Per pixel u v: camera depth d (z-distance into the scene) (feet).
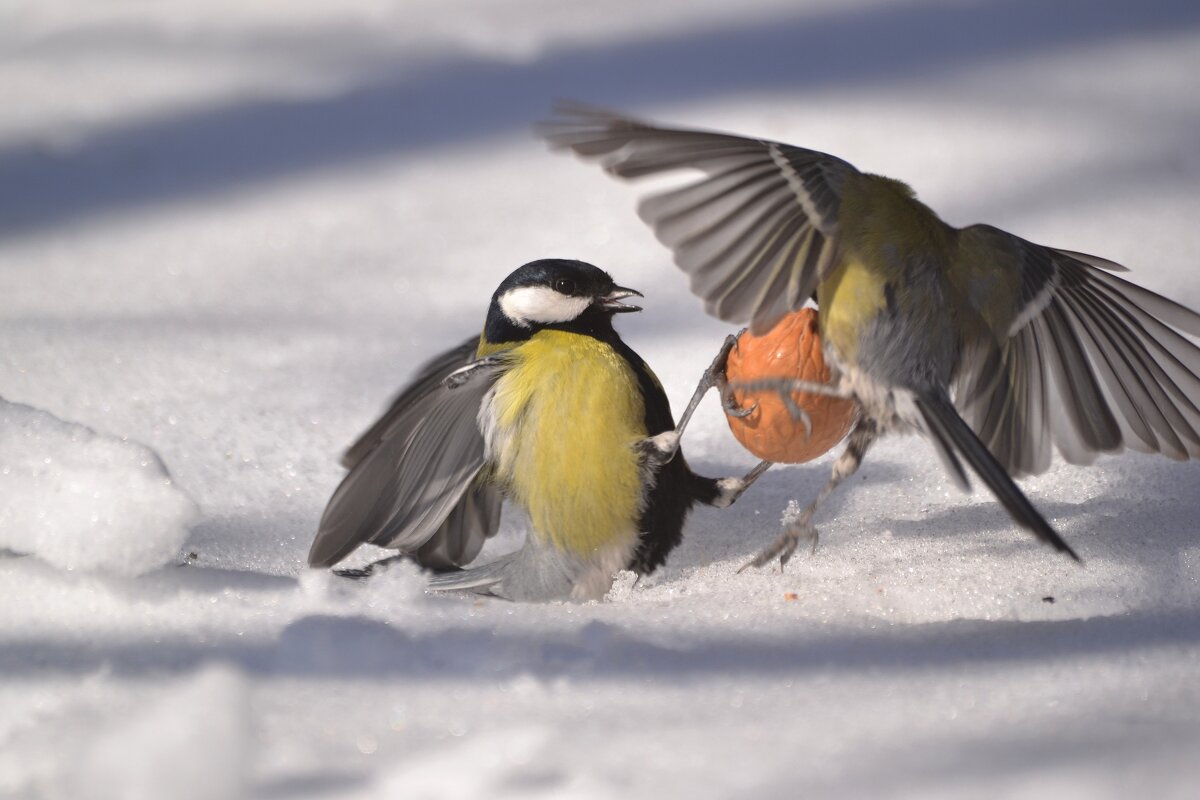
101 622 21.99
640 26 54.75
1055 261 23.91
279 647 20.59
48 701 19.20
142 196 42.98
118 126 47.73
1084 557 24.44
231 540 26.40
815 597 23.09
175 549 23.54
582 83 49.06
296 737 17.94
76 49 54.34
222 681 17.95
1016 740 17.22
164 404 31.65
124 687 19.56
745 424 23.72
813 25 54.08
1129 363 24.17
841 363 22.02
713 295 19.90
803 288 20.42
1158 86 47.21
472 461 26.55
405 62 52.44
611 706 18.63
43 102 49.52
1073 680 19.07
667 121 44.75
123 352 34.01
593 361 25.81
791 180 20.92
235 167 44.68
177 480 28.60
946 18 54.34
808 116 45.19
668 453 25.59
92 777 16.94
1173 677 19.04
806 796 16.06
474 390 25.88
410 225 40.70
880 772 16.53
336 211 41.73
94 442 24.21
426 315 36.09
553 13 56.70
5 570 23.31
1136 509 26.73
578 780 16.49
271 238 40.32
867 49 51.24
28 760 17.43
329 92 50.14
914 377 21.61
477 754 17.12
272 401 31.96
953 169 41.63
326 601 22.75
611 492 25.62
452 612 22.50
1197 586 23.34
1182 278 35.17
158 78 51.67
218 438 30.35
